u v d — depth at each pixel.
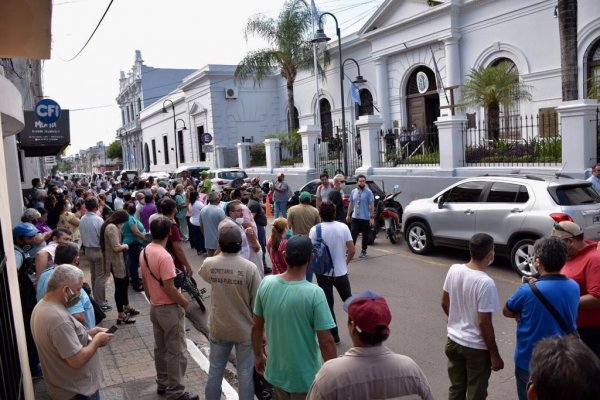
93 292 8.02
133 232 9.03
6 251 3.88
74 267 3.59
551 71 16.05
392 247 11.77
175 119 42.72
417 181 15.05
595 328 3.80
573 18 12.82
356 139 20.27
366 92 25.12
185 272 7.10
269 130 35.03
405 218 11.05
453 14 18.89
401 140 17.14
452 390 3.98
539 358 1.71
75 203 16.03
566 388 1.58
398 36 21.61
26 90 18.62
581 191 8.42
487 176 9.48
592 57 15.20
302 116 30.30
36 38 5.64
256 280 4.29
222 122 33.75
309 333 3.38
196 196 12.55
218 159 32.28
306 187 15.33
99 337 3.54
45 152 17.86
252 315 4.32
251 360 4.34
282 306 3.39
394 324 6.73
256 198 10.58
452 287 3.94
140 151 58.25
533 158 12.76
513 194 8.84
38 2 4.69
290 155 24.55
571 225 3.89
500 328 6.32
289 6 27.23
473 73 15.40
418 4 20.36
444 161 14.45
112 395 5.07
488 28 18.02
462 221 9.60
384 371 2.36
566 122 11.23
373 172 16.88
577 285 3.45
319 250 6.01
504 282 8.33
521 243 8.54
